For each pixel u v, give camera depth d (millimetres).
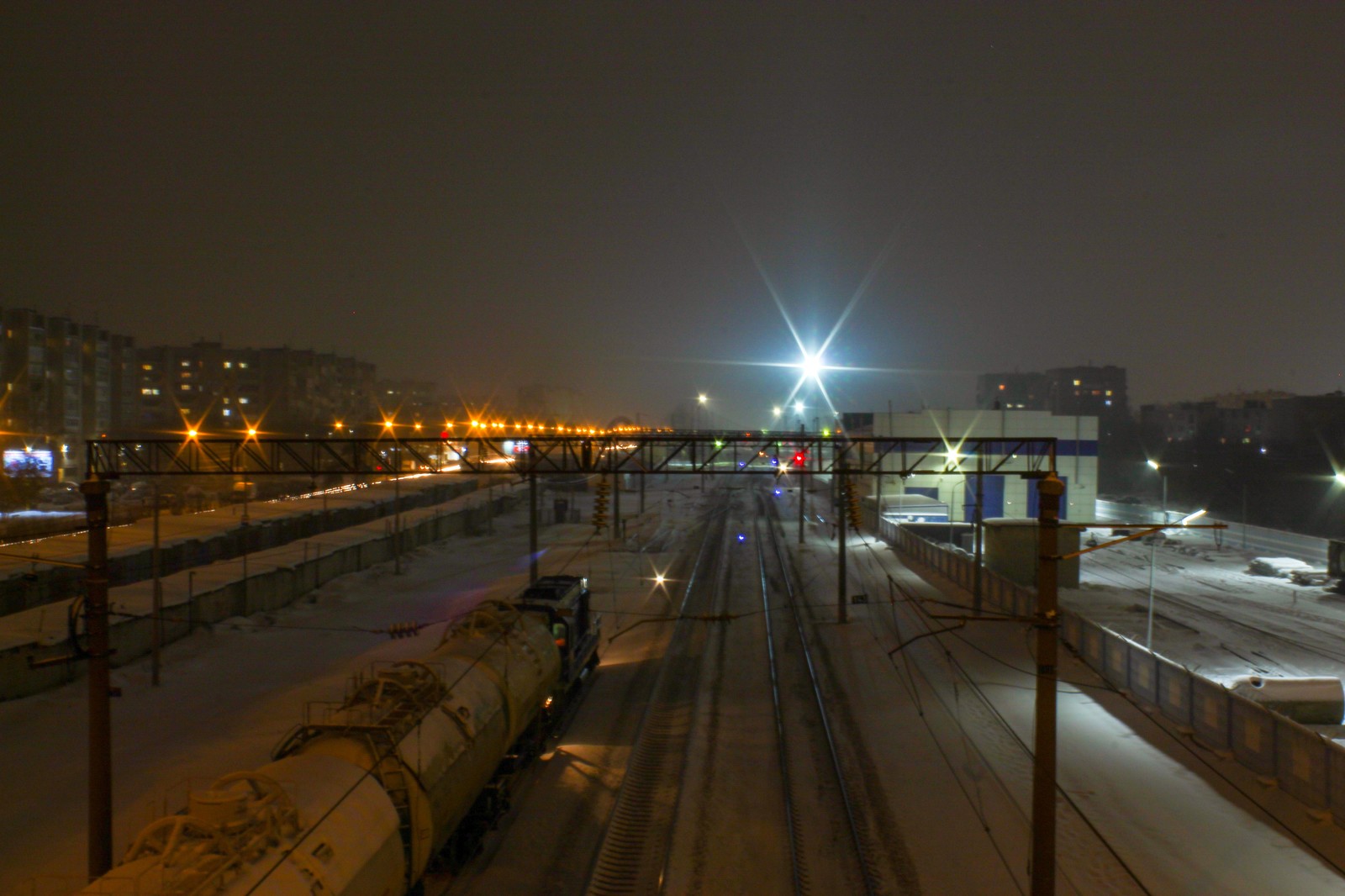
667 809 15914
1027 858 14250
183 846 8172
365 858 9414
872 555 52969
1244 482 86438
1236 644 30766
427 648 28516
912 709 22391
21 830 15102
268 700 22734
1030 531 41688
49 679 22891
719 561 49844
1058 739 20109
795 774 17734
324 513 49750
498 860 13945
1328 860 14188
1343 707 21266
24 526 49344
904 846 14602
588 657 23266
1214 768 18250
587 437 15742
